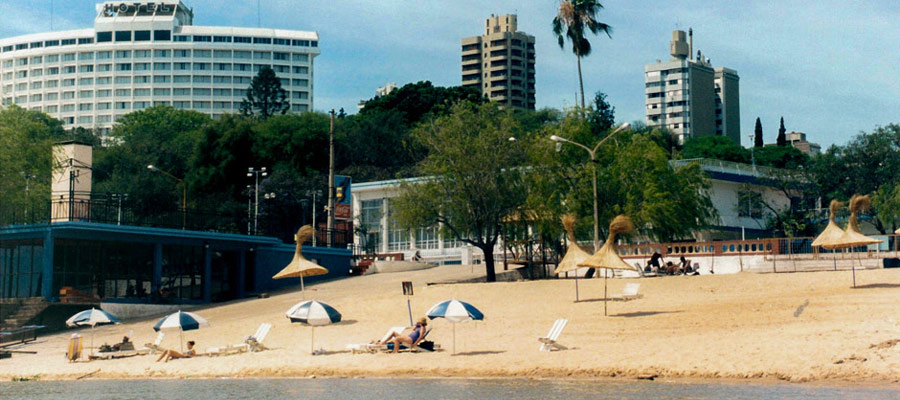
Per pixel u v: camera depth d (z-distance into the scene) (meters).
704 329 32.62
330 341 36.22
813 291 37.84
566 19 75.25
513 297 42.44
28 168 57.81
